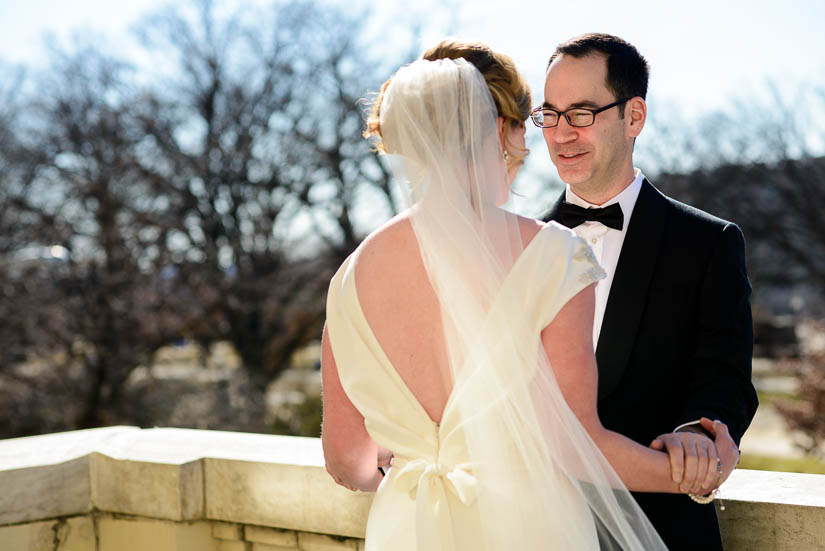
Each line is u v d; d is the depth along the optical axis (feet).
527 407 4.71
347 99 63.57
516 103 5.23
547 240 4.79
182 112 61.93
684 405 6.25
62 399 51.24
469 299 4.76
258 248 62.08
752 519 6.63
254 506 8.52
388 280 5.03
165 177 59.00
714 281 6.16
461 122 4.95
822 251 76.95
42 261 51.65
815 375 49.14
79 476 9.25
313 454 8.68
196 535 8.86
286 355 62.34
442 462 4.94
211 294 57.52
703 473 4.96
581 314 4.78
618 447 4.86
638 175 6.88
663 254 6.35
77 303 52.85
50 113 57.88
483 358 4.72
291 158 62.23
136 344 52.95
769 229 78.02
